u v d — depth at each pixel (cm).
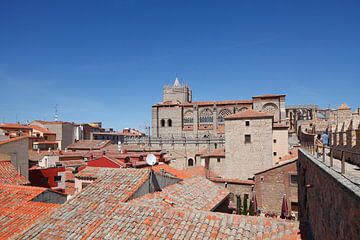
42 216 1644
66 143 10194
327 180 928
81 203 1686
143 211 1515
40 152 6266
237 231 1291
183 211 1466
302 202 2278
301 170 2427
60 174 3931
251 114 5772
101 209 1591
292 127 9088
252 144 5669
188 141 8869
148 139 9438
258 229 1289
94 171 2606
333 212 823
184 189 2134
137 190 1775
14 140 3272
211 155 6159
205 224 1359
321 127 6656
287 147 6041
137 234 1352
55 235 1423
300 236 1214
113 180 1919
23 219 1670
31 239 1409
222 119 9869
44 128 9981
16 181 2708
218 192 2294
